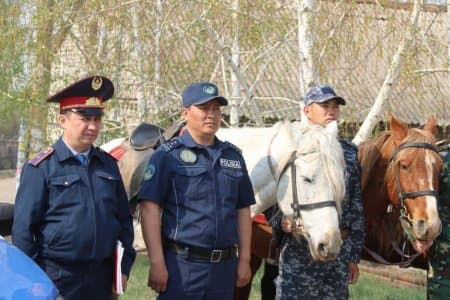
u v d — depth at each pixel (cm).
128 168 631
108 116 1087
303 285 521
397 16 964
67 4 1060
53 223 430
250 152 546
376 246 598
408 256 578
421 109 1019
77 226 429
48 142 1141
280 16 988
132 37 1050
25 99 1110
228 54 980
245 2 964
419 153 533
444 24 971
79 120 438
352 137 1048
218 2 956
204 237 465
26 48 1091
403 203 539
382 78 1049
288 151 507
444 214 557
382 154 571
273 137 536
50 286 365
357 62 978
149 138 646
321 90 542
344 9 951
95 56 1077
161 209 480
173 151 475
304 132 515
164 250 479
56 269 432
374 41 999
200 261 467
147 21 1043
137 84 1071
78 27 1089
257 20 976
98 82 441
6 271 365
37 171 432
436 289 564
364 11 967
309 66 940
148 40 1048
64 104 442
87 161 444
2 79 1116
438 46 959
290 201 496
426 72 942
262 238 586
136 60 1059
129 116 1111
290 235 525
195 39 1021
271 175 527
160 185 472
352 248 533
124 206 464
